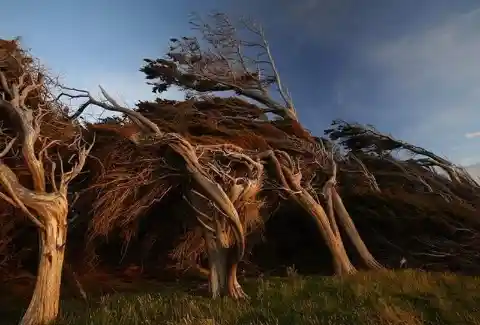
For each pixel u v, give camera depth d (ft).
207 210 65.82
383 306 41.50
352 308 41.98
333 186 95.91
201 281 82.28
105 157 70.08
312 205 86.17
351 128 126.41
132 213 67.46
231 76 118.62
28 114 52.85
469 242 89.20
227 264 60.64
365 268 88.69
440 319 39.34
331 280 63.26
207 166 66.59
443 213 93.35
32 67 62.90
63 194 50.55
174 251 77.77
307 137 103.60
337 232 88.38
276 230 101.86
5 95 59.77
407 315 39.11
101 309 49.42
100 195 68.23
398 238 96.94
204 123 84.38
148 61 110.73
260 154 78.33
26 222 67.26
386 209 96.43
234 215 59.36
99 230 66.23
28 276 73.46
